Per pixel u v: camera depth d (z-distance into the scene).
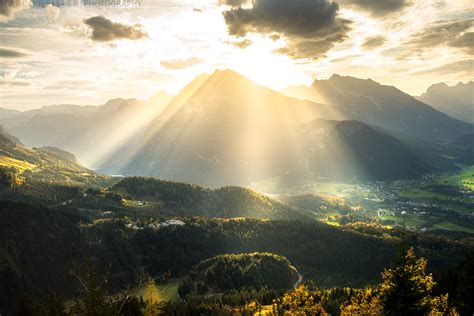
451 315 67.31
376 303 79.31
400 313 63.88
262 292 195.12
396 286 63.97
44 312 143.50
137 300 120.25
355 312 87.31
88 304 94.38
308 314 107.12
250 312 158.62
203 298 198.88
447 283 130.25
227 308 168.50
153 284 107.50
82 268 99.94
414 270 64.62
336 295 163.38
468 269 80.12
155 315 105.56
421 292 62.78
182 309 161.50
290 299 112.81
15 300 197.50
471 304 79.00
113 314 99.12
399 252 65.06
